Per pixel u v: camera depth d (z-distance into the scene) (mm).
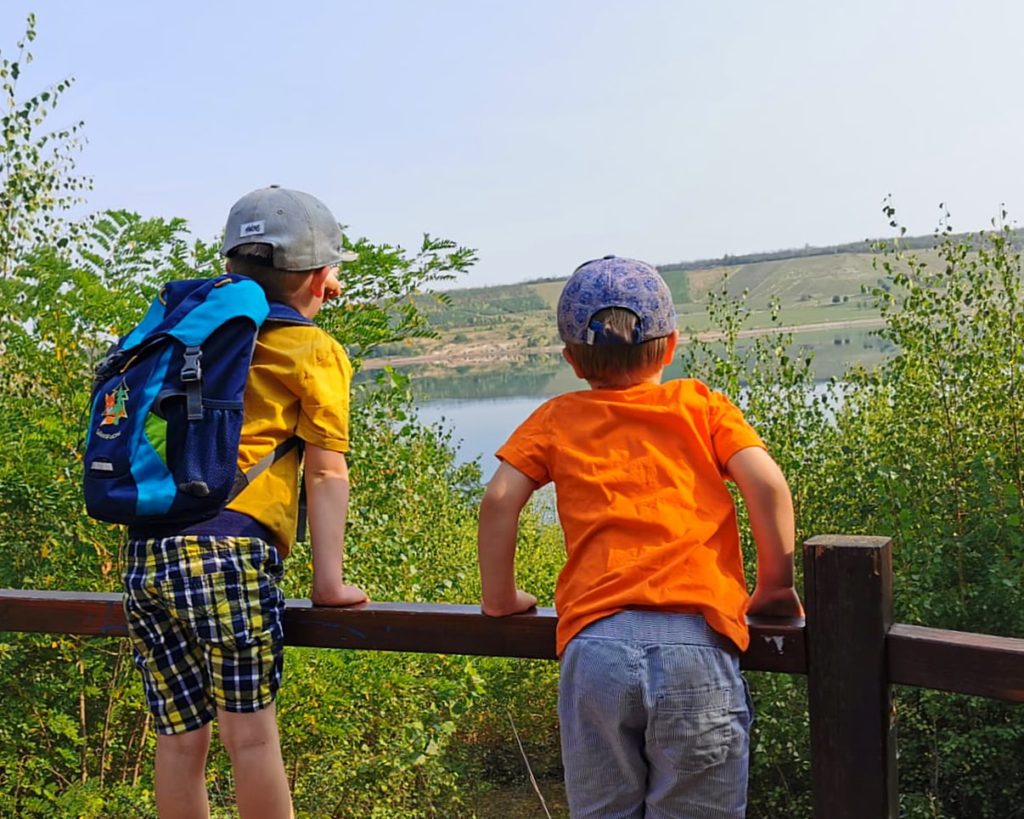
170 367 2197
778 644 2020
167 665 2320
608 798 2041
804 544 1954
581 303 2195
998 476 7363
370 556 6273
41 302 5207
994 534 7223
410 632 2369
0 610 2787
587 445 2143
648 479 2070
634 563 2008
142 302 5312
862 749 1927
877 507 7543
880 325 8281
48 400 5367
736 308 8227
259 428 2289
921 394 7688
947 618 7258
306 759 6613
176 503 2123
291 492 2363
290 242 2430
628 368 2191
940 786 7680
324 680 5691
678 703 1932
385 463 6328
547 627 2248
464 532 9766
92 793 4836
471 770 10961
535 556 12445
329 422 2340
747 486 2039
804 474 7836
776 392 8062
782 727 7633
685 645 1944
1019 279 7230
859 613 1907
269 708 2289
